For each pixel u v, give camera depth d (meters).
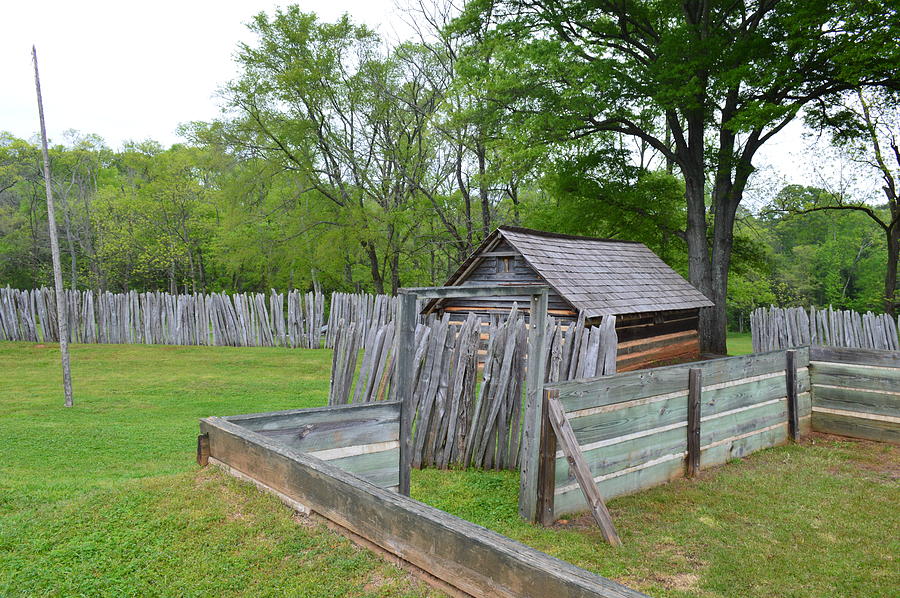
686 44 19.86
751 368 8.41
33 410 11.55
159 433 9.45
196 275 47.16
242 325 22.84
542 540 5.36
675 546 5.29
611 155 24.95
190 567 3.41
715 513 6.10
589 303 14.77
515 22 23.11
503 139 23.95
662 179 25.09
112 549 3.64
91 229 45.22
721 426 7.90
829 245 46.06
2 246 45.22
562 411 5.68
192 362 18.78
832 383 9.58
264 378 15.98
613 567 4.83
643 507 6.25
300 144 32.28
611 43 23.11
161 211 40.94
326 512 3.65
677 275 20.83
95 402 12.55
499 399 7.78
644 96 21.91
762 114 17.77
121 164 52.09
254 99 30.97
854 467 7.81
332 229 33.62
